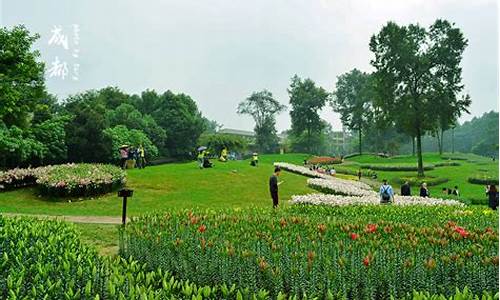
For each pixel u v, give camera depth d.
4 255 4.51
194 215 8.92
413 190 33.00
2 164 27.17
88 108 37.12
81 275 4.00
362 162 59.03
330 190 22.91
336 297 4.74
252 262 5.23
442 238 6.45
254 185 23.61
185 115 58.97
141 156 29.77
